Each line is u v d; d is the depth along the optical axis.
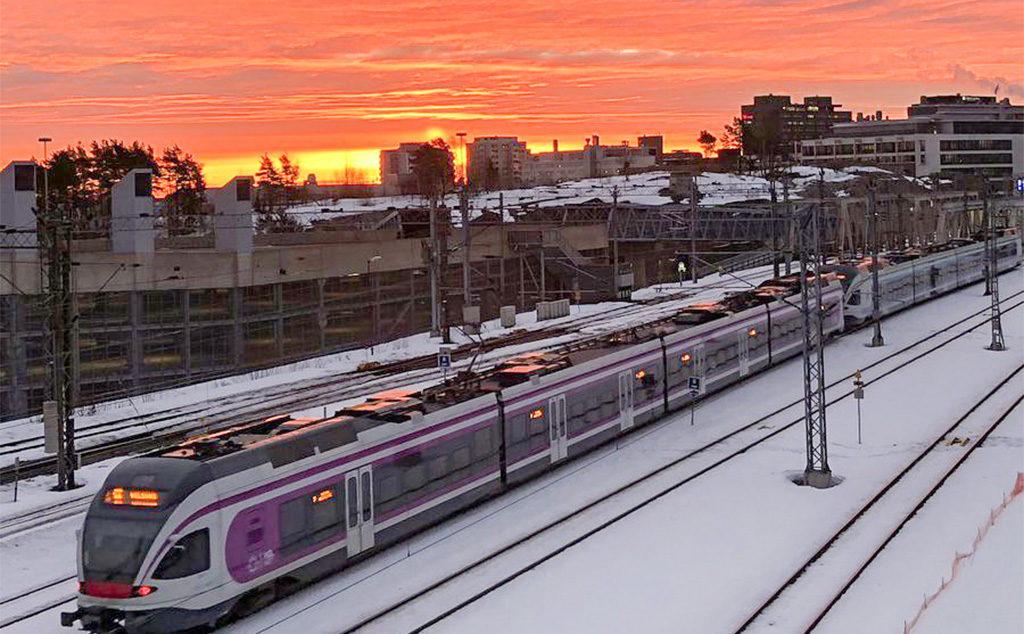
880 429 44.72
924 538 30.98
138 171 65.19
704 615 25.67
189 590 24.02
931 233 147.00
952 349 65.12
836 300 68.25
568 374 39.12
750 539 31.11
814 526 32.19
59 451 39.16
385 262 80.25
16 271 57.78
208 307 66.81
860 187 141.50
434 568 29.22
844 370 58.53
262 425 29.12
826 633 24.52
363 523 29.09
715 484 37.00
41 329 58.94
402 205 177.00
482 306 91.62
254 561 25.61
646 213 105.69
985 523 32.00
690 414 47.91
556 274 100.62
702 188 159.50
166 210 126.62
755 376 56.78
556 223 109.06
